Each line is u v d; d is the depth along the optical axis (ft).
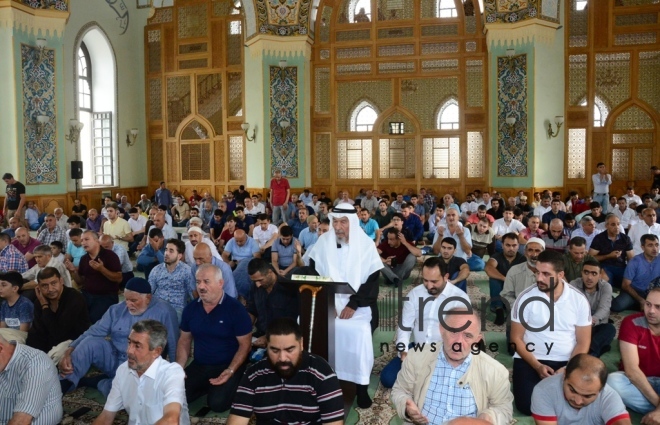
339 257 13.74
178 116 52.54
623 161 44.68
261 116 47.50
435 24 46.75
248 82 48.42
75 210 40.27
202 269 12.13
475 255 24.62
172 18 51.96
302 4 46.88
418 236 29.01
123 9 51.60
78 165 43.34
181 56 51.75
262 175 47.88
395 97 47.80
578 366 8.08
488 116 45.60
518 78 43.39
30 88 40.29
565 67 44.50
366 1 48.21
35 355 9.95
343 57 48.60
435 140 47.62
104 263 18.01
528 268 15.17
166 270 16.12
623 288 18.42
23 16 39.52
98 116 51.13
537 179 43.39
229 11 50.37
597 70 44.47
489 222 27.55
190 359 15.25
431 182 47.62
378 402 12.62
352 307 13.07
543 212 34.40
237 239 22.22
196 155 52.16
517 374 12.03
